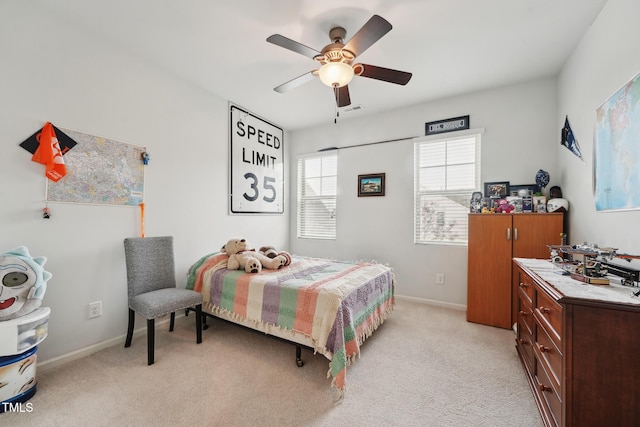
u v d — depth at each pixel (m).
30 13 1.86
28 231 1.86
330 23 2.04
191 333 2.56
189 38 2.24
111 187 2.31
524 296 1.90
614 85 1.69
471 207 2.99
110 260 2.30
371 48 2.33
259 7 1.88
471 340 2.42
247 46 2.34
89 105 2.17
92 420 1.45
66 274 2.04
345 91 2.38
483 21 2.00
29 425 1.42
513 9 1.88
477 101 3.16
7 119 1.78
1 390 1.49
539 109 2.87
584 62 2.13
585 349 1.12
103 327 2.25
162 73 2.69
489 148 3.10
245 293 2.30
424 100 3.39
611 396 1.09
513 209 2.77
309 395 1.68
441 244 3.39
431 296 3.44
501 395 1.67
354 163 4.00
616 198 1.65
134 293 2.24
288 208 4.54
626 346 1.07
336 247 4.15
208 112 3.18
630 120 1.52
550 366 1.35
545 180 2.66
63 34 2.02
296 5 1.86
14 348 1.53
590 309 1.12
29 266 1.69
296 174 4.54
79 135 2.11
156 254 2.42
